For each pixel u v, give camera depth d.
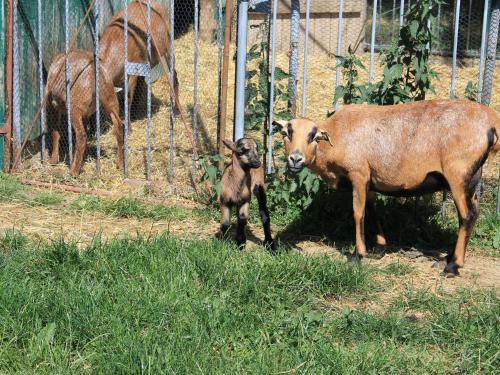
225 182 6.53
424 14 7.08
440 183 6.26
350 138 6.33
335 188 6.67
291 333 4.64
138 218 7.63
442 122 6.12
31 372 4.11
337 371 4.19
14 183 8.38
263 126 8.42
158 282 5.21
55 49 10.09
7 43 8.86
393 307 5.30
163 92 11.80
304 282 5.50
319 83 11.80
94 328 4.51
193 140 8.42
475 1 14.02
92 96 9.08
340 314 5.15
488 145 6.05
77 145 9.02
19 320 4.54
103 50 10.05
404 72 9.50
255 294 5.12
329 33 13.02
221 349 4.37
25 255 5.65
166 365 4.08
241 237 6.60
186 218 7.69
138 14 10.51
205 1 13.66
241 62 7.81
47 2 9.77
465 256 6.86
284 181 7.72
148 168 8.70
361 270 5.88
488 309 5.14
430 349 4.69
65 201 8.07
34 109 9.65
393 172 6.29
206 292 5.15
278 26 13.05
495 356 4.41
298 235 7.34
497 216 7.43
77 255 5.59
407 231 7.33
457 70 12.45
